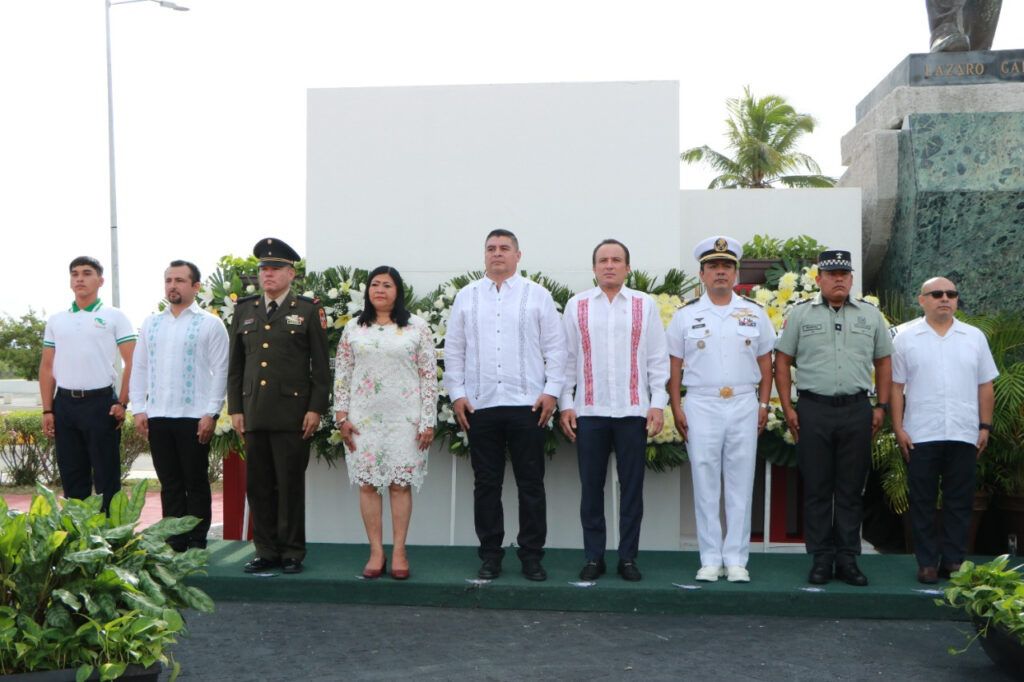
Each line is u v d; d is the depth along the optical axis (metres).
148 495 11.87
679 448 6.52
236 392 5.81
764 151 27.08
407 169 7.10
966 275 7.77
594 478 5.59
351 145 7.15
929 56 8.27
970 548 6.67
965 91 8.16
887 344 5.63
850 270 5.51
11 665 3.32
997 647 4.19
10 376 38.38
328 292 6.84
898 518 7.28
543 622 5.10
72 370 6.30
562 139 7.00
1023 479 6.43
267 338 5.69
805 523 5.59
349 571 5.74
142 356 6.23
